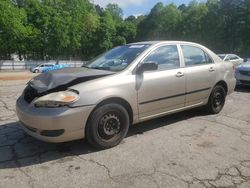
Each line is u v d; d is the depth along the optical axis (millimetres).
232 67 6770
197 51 6004
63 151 4316
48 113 3885
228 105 7449
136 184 3428
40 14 52688
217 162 4031
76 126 4020
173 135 5059
